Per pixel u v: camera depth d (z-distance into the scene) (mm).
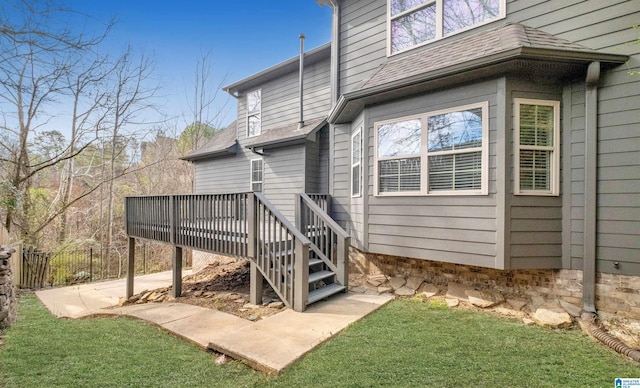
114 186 15898
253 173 10422
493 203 4004
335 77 6637
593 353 2936
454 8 5035
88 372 2730
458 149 4301
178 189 17656
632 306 3607
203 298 5410
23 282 8305
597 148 3797
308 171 8203
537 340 3211
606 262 3760
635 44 3621
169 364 2902
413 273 5309
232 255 4910
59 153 10625
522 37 3902
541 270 4211
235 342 3141
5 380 2570
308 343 3105
